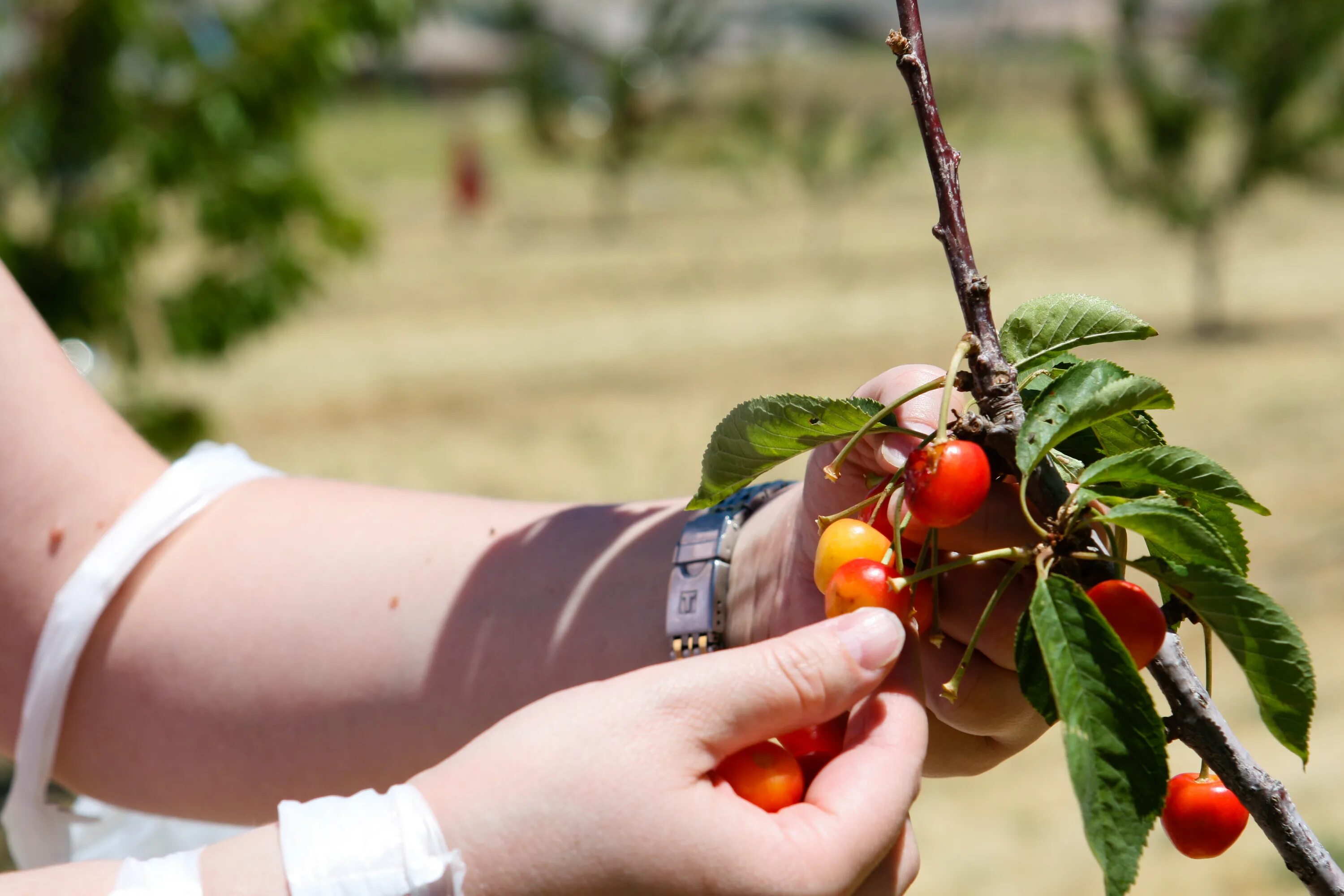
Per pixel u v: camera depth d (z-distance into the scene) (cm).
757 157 3225
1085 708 89
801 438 108
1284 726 96
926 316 1695
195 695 151
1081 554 98
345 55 464
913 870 114
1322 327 1469
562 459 1121
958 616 115
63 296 449
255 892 104
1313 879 98
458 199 2995
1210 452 1000
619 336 1659
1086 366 97
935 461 96
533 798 105
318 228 488
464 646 144
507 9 3253
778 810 110
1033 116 4612
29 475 154
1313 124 1489
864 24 5878
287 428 1230
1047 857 502
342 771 147
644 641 137
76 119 452
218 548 158
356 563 153
